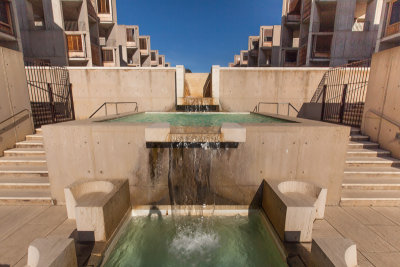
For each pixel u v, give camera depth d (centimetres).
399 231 371
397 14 1251
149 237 388
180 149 436
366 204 454
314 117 967
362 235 359
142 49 3050
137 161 440
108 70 952
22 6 1581
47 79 911
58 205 457
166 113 936
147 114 909
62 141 430
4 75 593
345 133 430
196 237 388
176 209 459
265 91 962
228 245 370
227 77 957
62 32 1638
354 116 787
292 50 2167
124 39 2700
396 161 539
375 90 625
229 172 446
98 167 443
